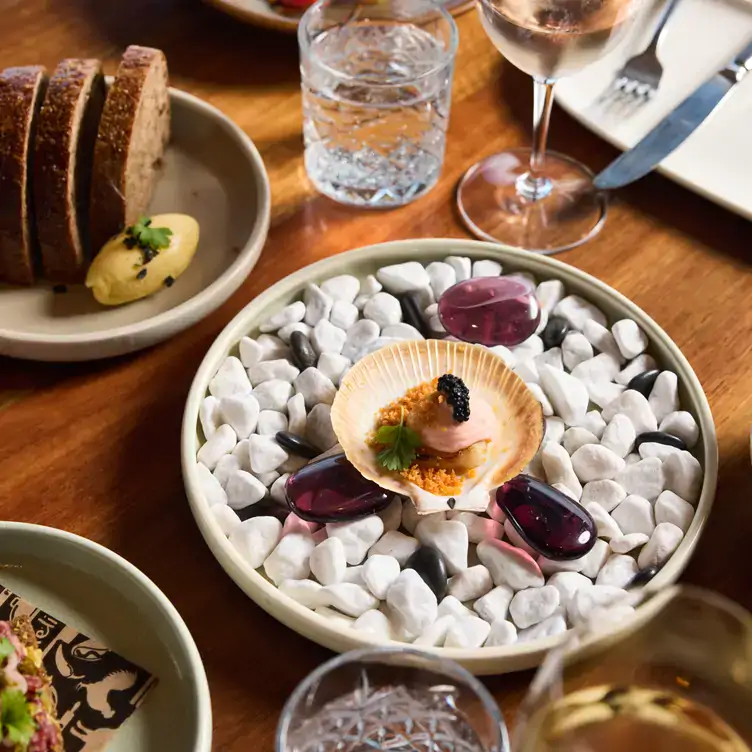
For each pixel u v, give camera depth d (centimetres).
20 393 72
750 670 56
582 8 69
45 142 74
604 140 83
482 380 69
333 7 82
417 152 81
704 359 73
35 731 58
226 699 62
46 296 76
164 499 68
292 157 83
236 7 86
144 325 72
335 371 71
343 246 79
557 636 61
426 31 82
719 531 67
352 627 63
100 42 89
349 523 65
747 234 79
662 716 56
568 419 69
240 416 69
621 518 66
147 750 60
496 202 80
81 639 63
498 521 66
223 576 66
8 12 90
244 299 76
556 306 74
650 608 56
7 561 64
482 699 56
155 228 75
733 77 83
